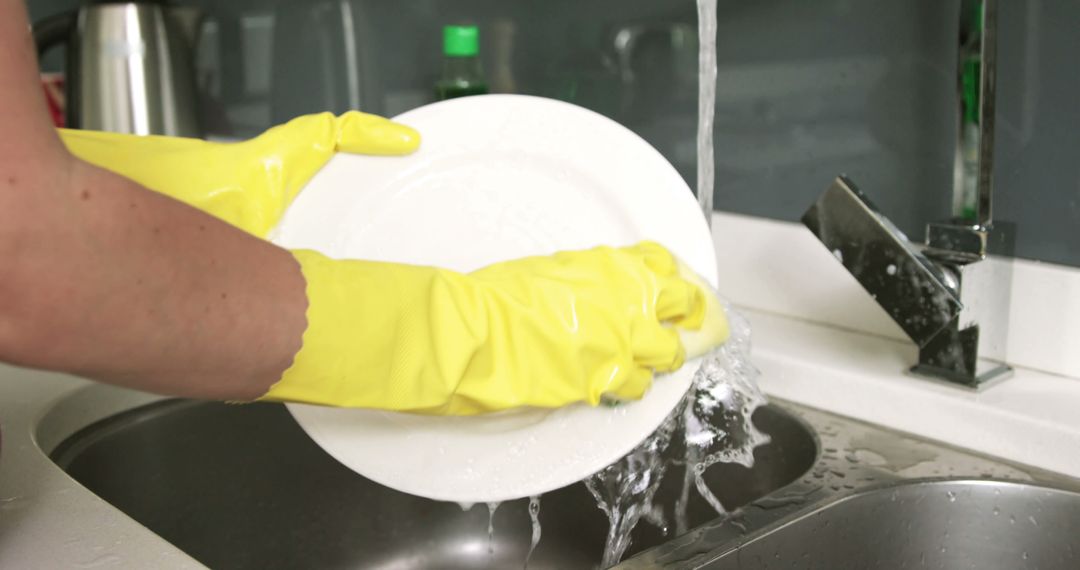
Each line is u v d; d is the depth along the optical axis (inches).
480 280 23.3
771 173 43.3
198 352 16.8
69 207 14.4
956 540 31.6
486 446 26.1
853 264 35.1
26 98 14.1
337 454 26.5
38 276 14.2
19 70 14.1
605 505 37.3
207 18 68.2
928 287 33.3
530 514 40.6
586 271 23.5
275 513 41.7
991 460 32.9
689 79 44.4
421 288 21.5
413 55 55.8
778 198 43.3
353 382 20.1
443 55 54.0
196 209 17.2
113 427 39.0
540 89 50.7
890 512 31.0
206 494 40.9
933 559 31.6
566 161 28.3
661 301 23.5
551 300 22.5
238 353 17.5
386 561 41.5
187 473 40.5
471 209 28.4
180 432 40.4
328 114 27.1
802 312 42.7
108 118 59.1
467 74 49.1
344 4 59.2
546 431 26.0
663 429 36.4
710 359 26.9
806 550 29.2
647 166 27.6
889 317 39.7
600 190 28.0
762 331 41.4
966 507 31.4
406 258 27.9
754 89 43.1
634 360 23.5
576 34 48.4
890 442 34.5
